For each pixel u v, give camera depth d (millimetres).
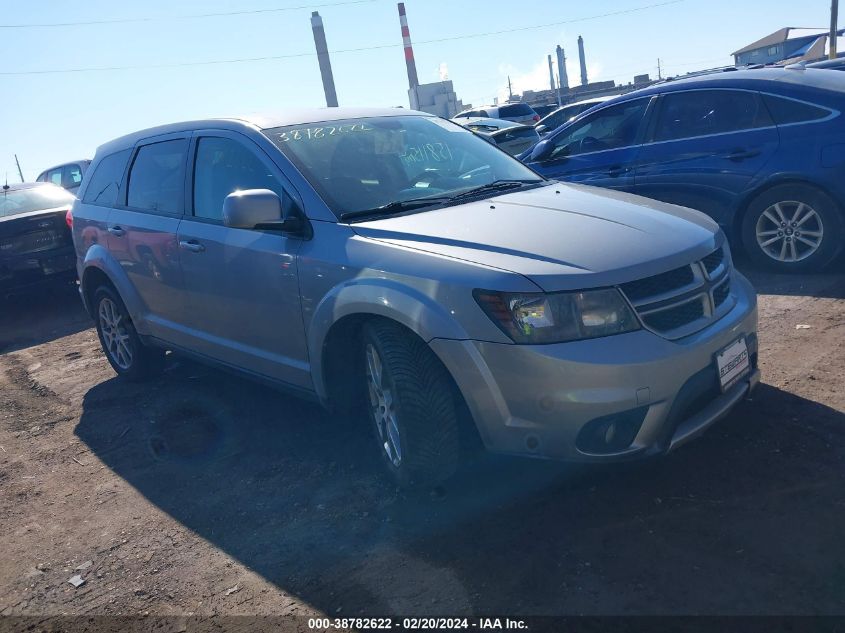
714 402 3264
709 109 6488
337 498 3600
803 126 5938
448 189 4062
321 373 3707
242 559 3223
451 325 3029
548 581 2779
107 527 3662
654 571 2750
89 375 6172
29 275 8125
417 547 3107
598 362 2859
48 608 3086
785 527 2900
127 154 5383
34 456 4633
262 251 3908
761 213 6215
